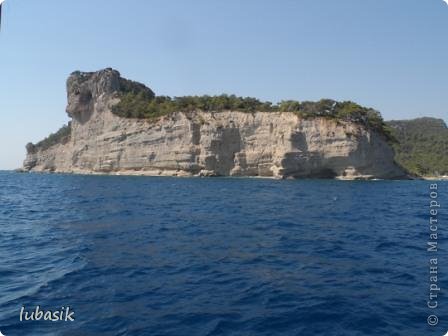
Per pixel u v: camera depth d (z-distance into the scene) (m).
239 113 101.69
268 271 13.58
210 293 11.27
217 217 28.08
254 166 98.25
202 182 77.62
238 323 9.25
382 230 22.52
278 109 103.12
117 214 29.42
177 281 12.38
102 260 14.99
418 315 9.77
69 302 10.59
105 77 123.06
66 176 106.94
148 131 107.19
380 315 9.73
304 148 92.06
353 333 8.81
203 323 9.25
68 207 34.81
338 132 90.50
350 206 36.22
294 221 26.12
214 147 99.38
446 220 27.09
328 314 9.77
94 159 118.50
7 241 19.34
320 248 17.41
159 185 67.94
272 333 8.77
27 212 31.48
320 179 92.00
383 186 67.81
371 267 14.14
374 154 92.88
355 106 97.44
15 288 11.80
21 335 8.70
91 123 121.06
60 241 19.08
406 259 15.38
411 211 32.41
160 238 19.67
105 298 10.88
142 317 9.59
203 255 15.91
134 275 12.99
